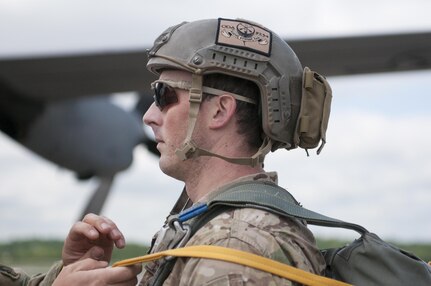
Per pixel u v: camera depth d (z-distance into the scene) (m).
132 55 10.83
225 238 2.03
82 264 2.27
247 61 2.24
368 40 10.31
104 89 11.52
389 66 10.81
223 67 2.22
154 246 2.30
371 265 2.11
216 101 2.27
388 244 2.16
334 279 2.12
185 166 2.31
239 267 1.96
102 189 11.93
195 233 2.14
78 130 11.73
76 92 11.49
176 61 2.25
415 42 10.32
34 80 11.23
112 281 2.18
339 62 10.86
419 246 21.20
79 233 2.43
